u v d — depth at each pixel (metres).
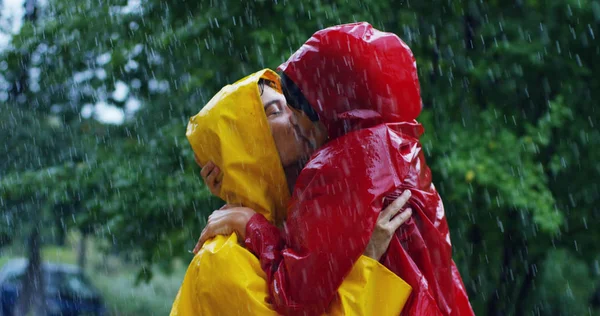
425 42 11.07
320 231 3.34
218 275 3.52
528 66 11.10
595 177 11.73
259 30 9.88
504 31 11.05
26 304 20.03
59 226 13.59
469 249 11.87
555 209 10.27
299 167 3.99
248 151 3.88
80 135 13.34
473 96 11.17
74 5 12.23
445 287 3.60
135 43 11.51
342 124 3.59
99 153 11.77
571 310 14.75
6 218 13.34
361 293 3.36
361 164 3.37
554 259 14.38
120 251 11.64
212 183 4.02
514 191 9.78
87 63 12.41
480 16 11.11
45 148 13.45
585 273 14.86
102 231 10.80
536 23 11.08
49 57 12.48
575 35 11.20
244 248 3.57
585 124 11.41
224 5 10.37
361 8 10.09
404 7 10.86
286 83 3.73
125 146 11.70
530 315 14.36
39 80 12.87
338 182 3.37
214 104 3.97
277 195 3.90
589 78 11.59
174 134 10.95
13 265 21.30
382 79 3.52
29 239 18.84
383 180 3.36
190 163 10.66
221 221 3.73
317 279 3.32
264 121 3.89
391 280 3.39
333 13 9.89
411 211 3.54
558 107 10.35
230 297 3.48
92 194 11.34
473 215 10.87
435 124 10.60
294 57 3.66
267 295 3.47
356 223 3.31
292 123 3.82
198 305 3.58
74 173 11.65
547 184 11.62
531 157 10.20
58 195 11.32
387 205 3.53
